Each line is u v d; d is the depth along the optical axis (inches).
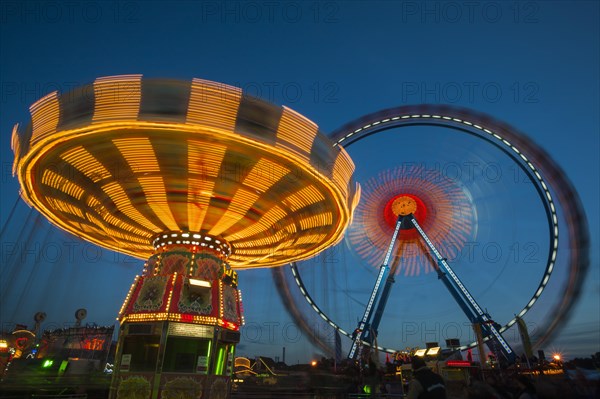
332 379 703.7
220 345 568.1
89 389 601.9
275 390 650.8
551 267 1631.4
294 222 582.6
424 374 209.2
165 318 490.9
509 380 490.9
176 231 593.6
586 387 420.8
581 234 1596.9
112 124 366.0
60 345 1211.9
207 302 528.1
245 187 494.6
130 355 495.8
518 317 1600.6
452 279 1680.6
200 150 414.6
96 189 494.6
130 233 628.7
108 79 365.1
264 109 385.4
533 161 1724.9
